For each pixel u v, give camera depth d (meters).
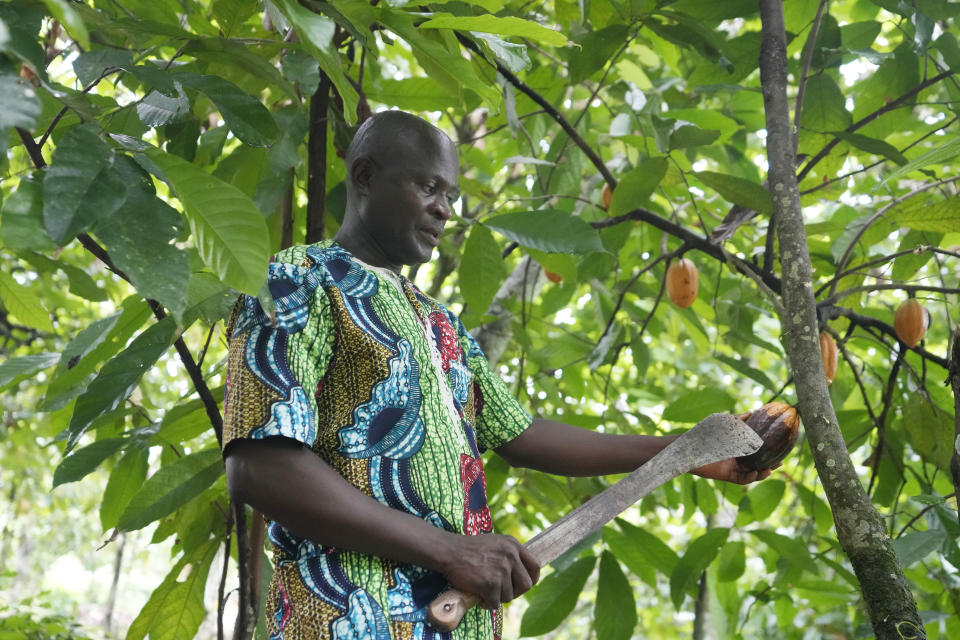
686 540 6.24
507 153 3.59
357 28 1.43
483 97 1.49
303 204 2.92
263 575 1.96
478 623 1.22
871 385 3.48
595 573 7.02
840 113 2.29
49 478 7.22
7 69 0.97
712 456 1.35
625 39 2.14
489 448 1.58
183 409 1.78
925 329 2.23
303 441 1.14
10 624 3.78
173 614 1.98
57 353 1.77
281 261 1.27
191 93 1.79
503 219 2.10
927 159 1.41
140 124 1.78
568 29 2.51
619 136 2.44
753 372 2.34
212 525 2.01
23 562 8.55
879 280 2.58
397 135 1.41
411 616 1.15
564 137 2.88
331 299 1.26
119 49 1.23
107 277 4.31
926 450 2.35
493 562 1.14
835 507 1.43
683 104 2.84
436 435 1.25
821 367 1.54
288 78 1.59
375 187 1.41
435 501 1.21
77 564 11.49
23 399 5.02
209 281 1.56
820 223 2.27
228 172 2.04
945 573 2.45
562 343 3.14
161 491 1.75
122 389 1.47
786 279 1.62
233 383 1.18
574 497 2.77
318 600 1.16
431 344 1.34
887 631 1.33
